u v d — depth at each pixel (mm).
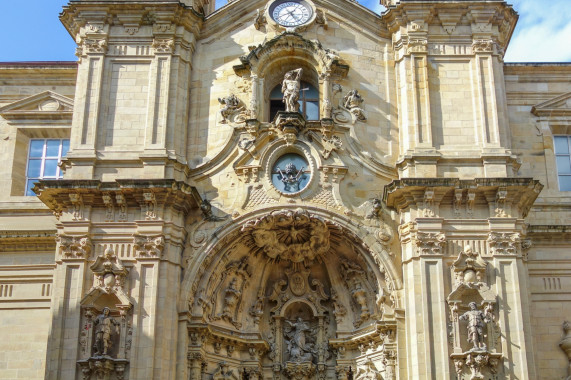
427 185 32312
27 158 37906
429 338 30656
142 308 31375
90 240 32469
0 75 38781
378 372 32594
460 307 31125
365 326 33594
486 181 32188
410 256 32125
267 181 33969
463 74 35375
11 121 38031
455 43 35844
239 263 34281
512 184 32156
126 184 32406
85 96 34875
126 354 30797
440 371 30281
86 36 35906
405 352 31328
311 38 36781
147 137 34281
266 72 36250
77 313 31297
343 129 34969
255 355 33969
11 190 36812
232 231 33188
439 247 31922
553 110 37125
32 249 35281
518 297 31156
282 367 34438
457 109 34781
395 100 35875
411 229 32312
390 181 34219
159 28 36125
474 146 34031
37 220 36031
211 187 34219
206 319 32938
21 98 38531
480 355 29984
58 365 30547
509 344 30531
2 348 33906
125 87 35344
